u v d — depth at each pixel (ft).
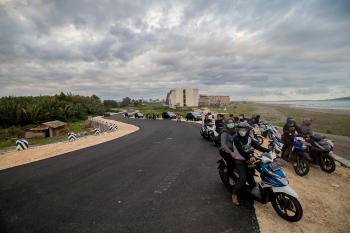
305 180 19.26
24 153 37.06
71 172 23.79
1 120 123.75
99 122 105.50
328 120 89.30
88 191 17.98
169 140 46.50
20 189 18.90
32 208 15.07
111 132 72.54
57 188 18.88
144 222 12.78
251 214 13.46
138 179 20.71
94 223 12.84
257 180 18.72
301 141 20.56
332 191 16.81
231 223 12.42
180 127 79.92
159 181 19.94
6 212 14.57
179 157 29.55
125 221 12.96
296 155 21.22
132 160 28.63
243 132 14.32
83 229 12.23
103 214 13.92
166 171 23.06
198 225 12.30
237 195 14.66
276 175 12.81
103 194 17.26
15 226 12.74
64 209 14.79
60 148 40.96
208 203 15.06
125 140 49.65
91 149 38.60
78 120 177.27
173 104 331.77
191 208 14.39
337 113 144.05
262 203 14.24
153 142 44.52
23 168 26.37
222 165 17.79
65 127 111.96
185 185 18.70
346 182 18.63
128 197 16.53
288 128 22.75
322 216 13.20
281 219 12.88
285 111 181.06
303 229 11.84
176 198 16.06
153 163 26.66
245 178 14.32
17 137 97.14
